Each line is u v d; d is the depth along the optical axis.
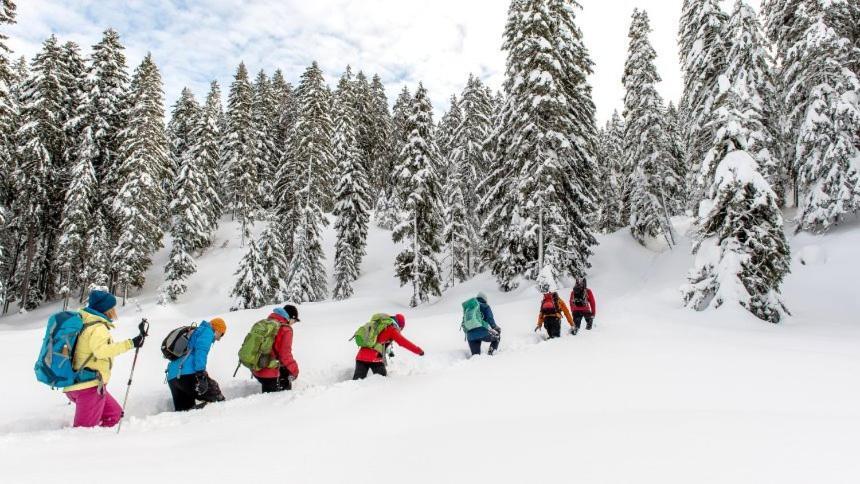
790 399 4.77
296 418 4.57
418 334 11.35
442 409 4.71
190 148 41.09
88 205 30.73
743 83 16.56
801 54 20.58
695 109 23.66
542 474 2.70
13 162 28.20
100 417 4.97
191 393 6.11
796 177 22.66
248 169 43.78
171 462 3.04
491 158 33.09
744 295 12.96
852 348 8.14
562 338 9.64
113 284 33.72
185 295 36.19
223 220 49.06
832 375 5.83
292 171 34.81
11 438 3.94
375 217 51.72
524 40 21.12
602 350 7.87
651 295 16.77
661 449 3.07
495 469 2.81
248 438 3.73
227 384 7.68
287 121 50.94
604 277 24.48
